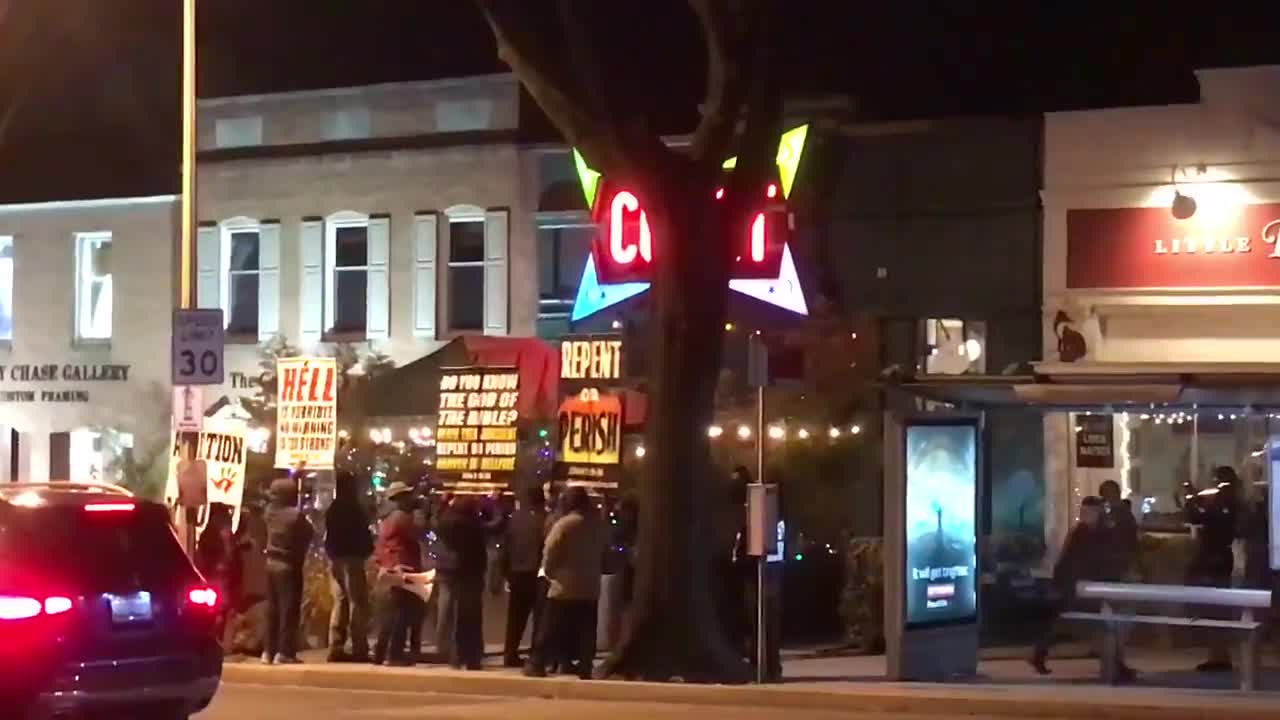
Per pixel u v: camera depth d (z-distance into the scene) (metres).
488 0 19.00
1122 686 18.08
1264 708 16.16
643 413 22.09
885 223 28.25
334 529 20.28
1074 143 27.17
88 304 34.56
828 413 24.30
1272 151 26.08
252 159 32.88
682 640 18.59
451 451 20.98
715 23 18.86
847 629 21.73
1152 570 21.64
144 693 12.25
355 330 32.09
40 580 11.85
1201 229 26.45
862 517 24.78
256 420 29.41
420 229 31.55
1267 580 20.97
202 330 20.83
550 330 30.47
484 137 31.00
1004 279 27.61
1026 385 18.28
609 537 20.94
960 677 18.86
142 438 33.47
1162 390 18.11
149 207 33.72
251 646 20.70
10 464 34.88
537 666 18.80
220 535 20.56
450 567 19.52
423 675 18.88
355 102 32.28
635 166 19.02
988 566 23.41
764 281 24.91
